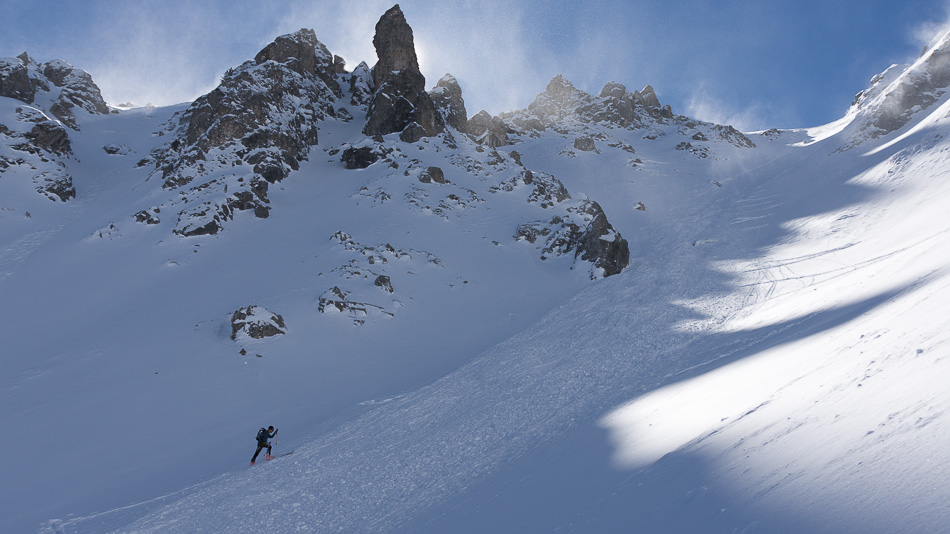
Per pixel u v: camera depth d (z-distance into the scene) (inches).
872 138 3287.4
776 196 2881.4
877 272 942.4
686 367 805.2
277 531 574.9
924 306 368.8
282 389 1217.4
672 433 379.2
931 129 2481.5
